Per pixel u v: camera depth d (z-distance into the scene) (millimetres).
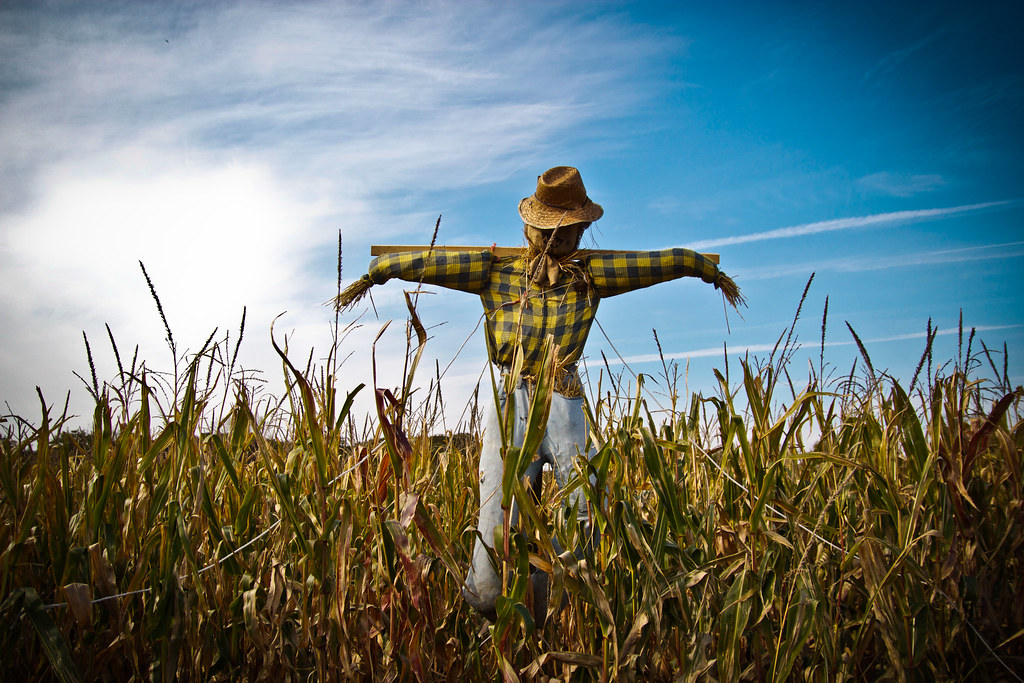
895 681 2438
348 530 2359
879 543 2410
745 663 2785
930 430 2684
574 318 3348
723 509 2660
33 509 2477
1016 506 2693
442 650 2668
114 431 2785
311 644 2494
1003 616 2787
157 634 2305
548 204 3439
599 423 2973
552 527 2727
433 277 3367
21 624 2500
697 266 3482
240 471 2963
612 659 2455
